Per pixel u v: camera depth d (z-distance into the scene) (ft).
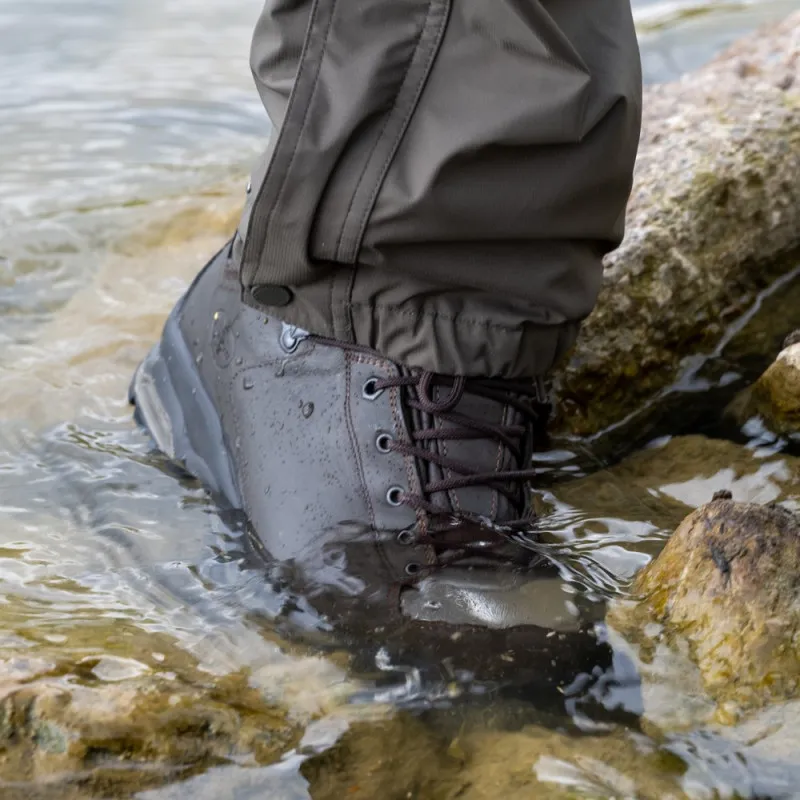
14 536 5.90
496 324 5.21
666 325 7.65
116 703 4.29
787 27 10.52
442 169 4.79
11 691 4.26
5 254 9.53
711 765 4.19
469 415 5.41
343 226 5.01
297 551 5.30
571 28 4.97
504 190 4.89
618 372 7.38
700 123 8.84
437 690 4.55
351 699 4.54
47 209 10.55
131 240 9.84
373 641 4.78
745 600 4.60
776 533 4.76
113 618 5.08
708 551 4.82
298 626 4.94
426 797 4.13
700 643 4.63
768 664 4.46
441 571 5.03
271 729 4.37
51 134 12.85
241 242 5.82
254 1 18.48
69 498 6.27
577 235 5.14
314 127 4.91
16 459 6.72
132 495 6.22
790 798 4.04
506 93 4.75
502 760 4.26
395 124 4.88
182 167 11.84
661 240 7.75
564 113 4.73
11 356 7.97
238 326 6.07
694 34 14.73
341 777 4.21
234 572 5.43
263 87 5.23
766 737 4.26
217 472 6.11
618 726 4.38
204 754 4.25
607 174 5.04
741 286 8.21
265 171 4.99
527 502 5.62
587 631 4.77
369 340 5.41
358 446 5.38
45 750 4.16
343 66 4.84
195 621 5.05
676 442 6.94
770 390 6.89
